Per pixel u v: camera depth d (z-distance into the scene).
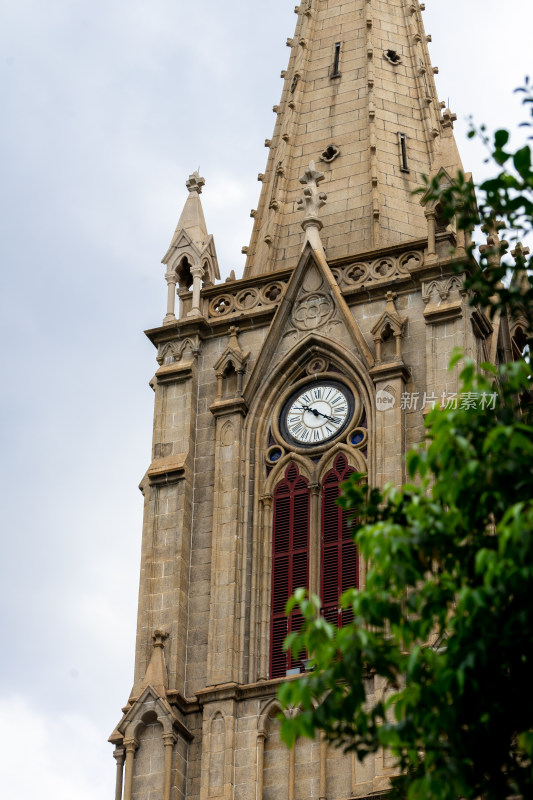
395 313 80.44
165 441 81.38
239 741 72.19
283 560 76.75
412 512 41.41
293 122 93.50
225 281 85.50
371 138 90.56
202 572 77.62
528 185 44.22
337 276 83.50
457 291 79.69
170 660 75.00
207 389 82.88
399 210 87.94
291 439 79.88
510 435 40.84
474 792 39.50
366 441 78.12
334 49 96.12
